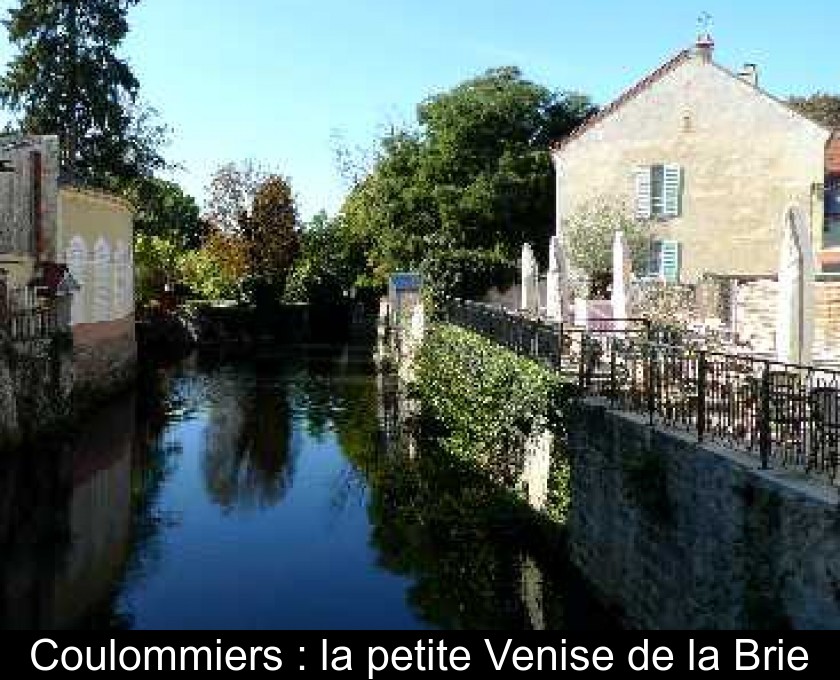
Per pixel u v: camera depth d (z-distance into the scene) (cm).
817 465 932
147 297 5328
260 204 6694
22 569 1534
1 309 2266
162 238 6300
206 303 6059
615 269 2094
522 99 4300
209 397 3512
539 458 1647
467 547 1634
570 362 1703
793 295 1230
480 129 4256
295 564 1572
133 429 2816
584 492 1412
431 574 1508
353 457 2434
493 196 4119
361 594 1425
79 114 4697
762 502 897
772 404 1005
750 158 3578
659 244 3591
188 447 2559
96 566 1552
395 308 4534
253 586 1467
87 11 4706
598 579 1339
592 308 2811
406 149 4472
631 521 1219
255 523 1823
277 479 2191
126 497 2000
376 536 1727
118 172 4956
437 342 2884
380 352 4912
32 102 4638
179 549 1656
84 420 2917
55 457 2353
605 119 3628
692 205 3603
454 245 4194
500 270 4059
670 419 1199
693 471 1046
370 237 5128
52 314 2617
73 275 2995
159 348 5197
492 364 1986
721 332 2292
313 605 1382
